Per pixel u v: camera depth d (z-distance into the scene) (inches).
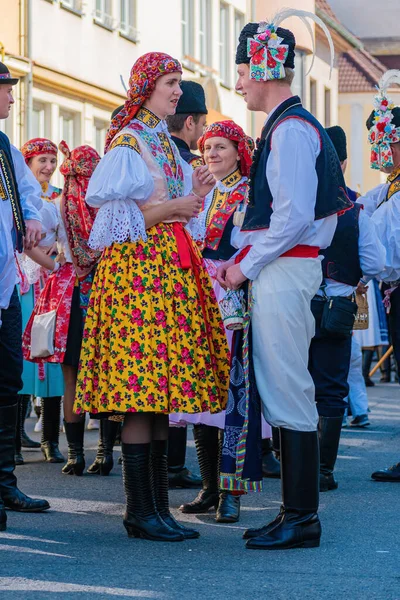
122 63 904.3
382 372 623.2
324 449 297.1
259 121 1225.4
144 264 224.4
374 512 266.1
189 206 226.4
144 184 222.2
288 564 211.0
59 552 219.8
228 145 270.2
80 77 833.5
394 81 330.0
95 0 862.5
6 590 190.9
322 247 223.3
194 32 1058.1
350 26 2411.4
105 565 209.2
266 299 218.8
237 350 225.3
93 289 229.0
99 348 226.5
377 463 344.5
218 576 201.8
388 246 319.3
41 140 349.4
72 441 319.0
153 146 229.0
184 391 222.2
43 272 340.5
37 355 314.5
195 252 232.2
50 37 788.0
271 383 220.5
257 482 220.8
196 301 228.2
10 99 249.9
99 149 892.6
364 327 409.1
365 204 336.8
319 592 191.8
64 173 314.7
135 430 229.9
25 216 251.3
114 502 276.8
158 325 222.7
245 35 225.3
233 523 252.1
